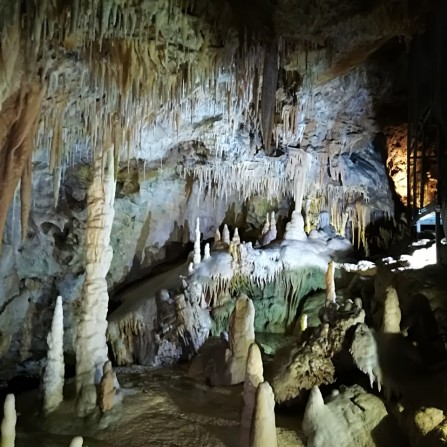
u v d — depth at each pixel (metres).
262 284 12.10
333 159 12.55
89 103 7.80
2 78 5.67
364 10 7.25
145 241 14.60
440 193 8.12
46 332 11.86
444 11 7.03
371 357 5.88
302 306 11.71
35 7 5.64
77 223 12.14
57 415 7.08
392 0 7.07
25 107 6.40
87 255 7.70
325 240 13.22
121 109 7.74
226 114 9.77
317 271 11.87
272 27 7.59
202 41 7.02
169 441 6.26
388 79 10.16
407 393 5.40
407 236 12.43
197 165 12.68
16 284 11.38
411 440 4.91
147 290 12.73
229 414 6.99
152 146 11.17
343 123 11.44
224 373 8.30
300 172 12.25
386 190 13.09
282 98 9.62
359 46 8.11
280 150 11.65
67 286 12.12
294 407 6.57
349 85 10.05
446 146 7.88
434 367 5.63
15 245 11.06
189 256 13.20
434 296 6.79
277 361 7.34
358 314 6.75
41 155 10.38
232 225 15.73
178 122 9.27
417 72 9.14
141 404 7.36
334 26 7.53
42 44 6.18
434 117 8.43
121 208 13.55
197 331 10.21
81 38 6.33
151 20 6.39
